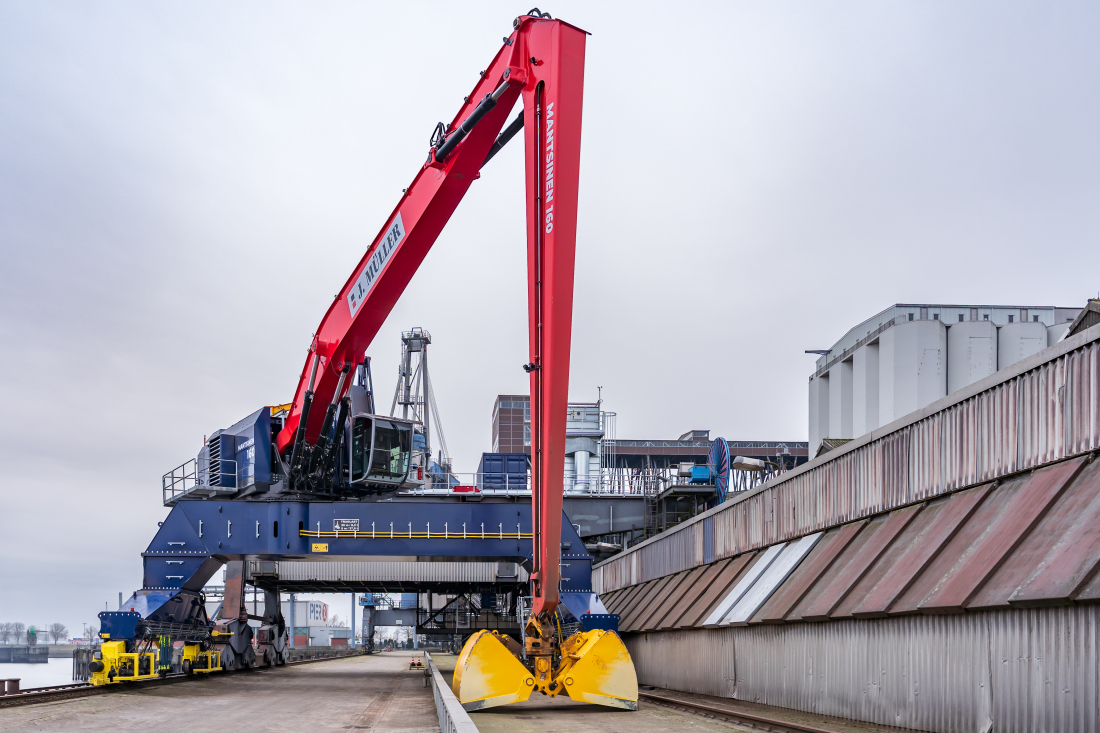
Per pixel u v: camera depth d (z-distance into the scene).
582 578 32.09
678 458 84.56
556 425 18.97
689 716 21.52
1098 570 13.50
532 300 19.45
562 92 19.16
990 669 15.55
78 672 90.38
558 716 21.22
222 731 17.83
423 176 24.48
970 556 17.19
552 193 18.92
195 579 32.16
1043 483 16.45
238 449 33.22
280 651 49.25
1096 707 13.15
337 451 31.44
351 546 32.31
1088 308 27.25
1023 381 17.53
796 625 23.20
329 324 29.12
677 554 40.06
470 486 47.75
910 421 21.39
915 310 52.84
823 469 26.14
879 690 19.05
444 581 55.03
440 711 18.48
